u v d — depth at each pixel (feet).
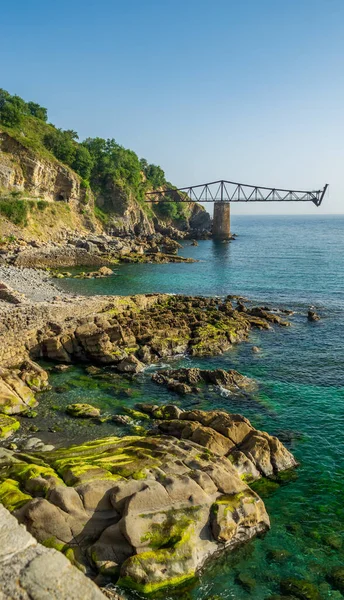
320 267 341.62
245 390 119.44
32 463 75.36
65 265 335.26
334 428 99.76
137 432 94.32
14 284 222.89
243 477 79.46
